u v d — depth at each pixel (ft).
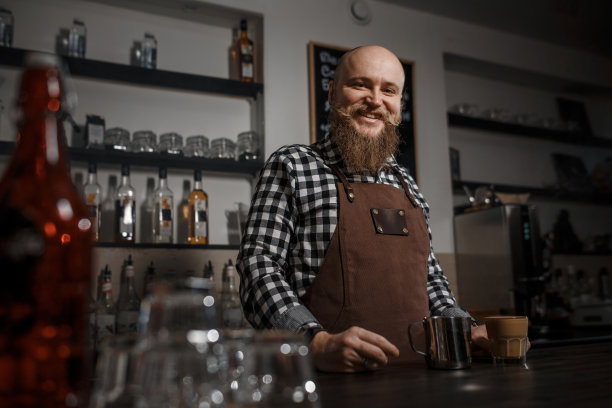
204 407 1.32
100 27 8.42
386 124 5.11
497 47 11.63
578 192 11.97
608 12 11.07
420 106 10.37
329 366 2.98
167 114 8.67
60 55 7.97
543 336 7.52
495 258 9.17
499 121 11.33
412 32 10.63
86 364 1.42
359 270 4.40
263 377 1.45
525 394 2.05
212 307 1.39
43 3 8.11
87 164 7.98
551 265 11.16
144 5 8.61
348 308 4.30
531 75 12.23
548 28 11.69
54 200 1.42
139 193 8.25
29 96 1.46
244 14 9.05
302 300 4.54
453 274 9.97
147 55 8.29
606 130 13.71
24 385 1.29
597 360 3.19
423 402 1.91
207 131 8.91
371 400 1.96
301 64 9.33
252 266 4.14
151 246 7.43
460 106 11.28
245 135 8.71
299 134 9.06
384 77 5.02
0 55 7.26
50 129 1.48
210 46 9.16
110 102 8.30
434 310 4.68
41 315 1.33
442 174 10.28
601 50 12.91
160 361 1.33
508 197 10.18
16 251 1.32
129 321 7.14
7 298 1.29
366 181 4.99
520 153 12.35
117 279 7.48
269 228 4.54
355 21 10.02
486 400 1.93
